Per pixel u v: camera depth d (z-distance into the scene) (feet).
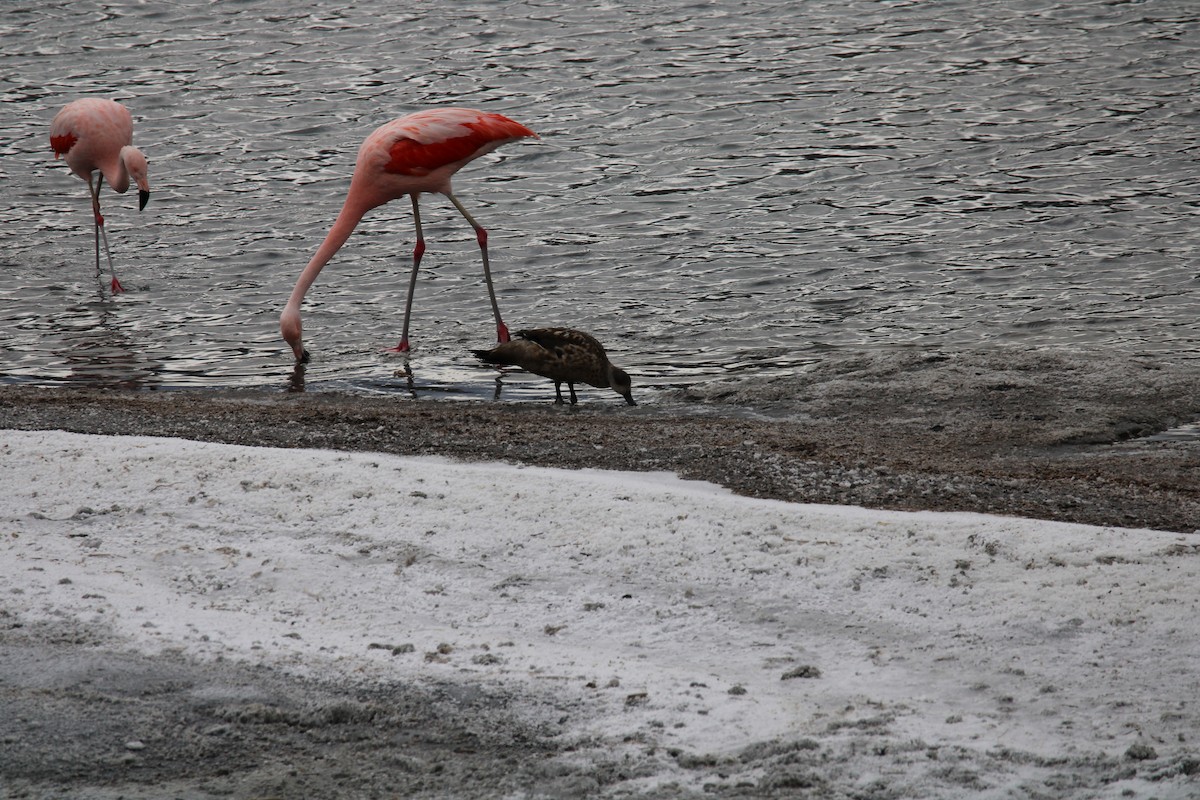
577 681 24.97
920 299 62.23
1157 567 29.12
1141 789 20.61
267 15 122.42
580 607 28.86
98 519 33.83
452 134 55.72
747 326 59.31
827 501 36.19
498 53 110.01
